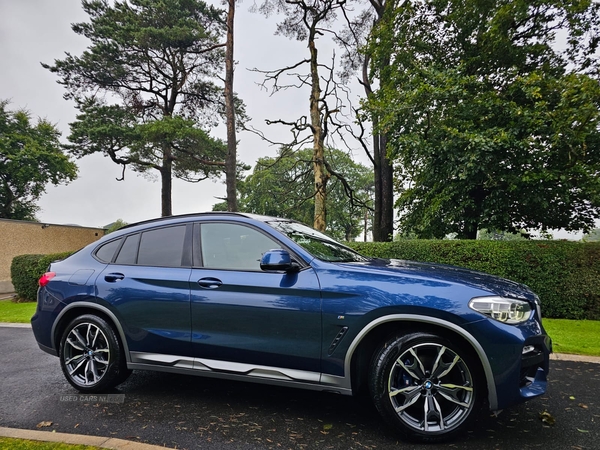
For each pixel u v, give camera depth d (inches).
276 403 124.2
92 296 134.1
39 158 1207.6
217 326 116.8
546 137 351.6
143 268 132.4
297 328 107.7
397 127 426.0
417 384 99.3
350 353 102.3
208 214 135.9
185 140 813.9
